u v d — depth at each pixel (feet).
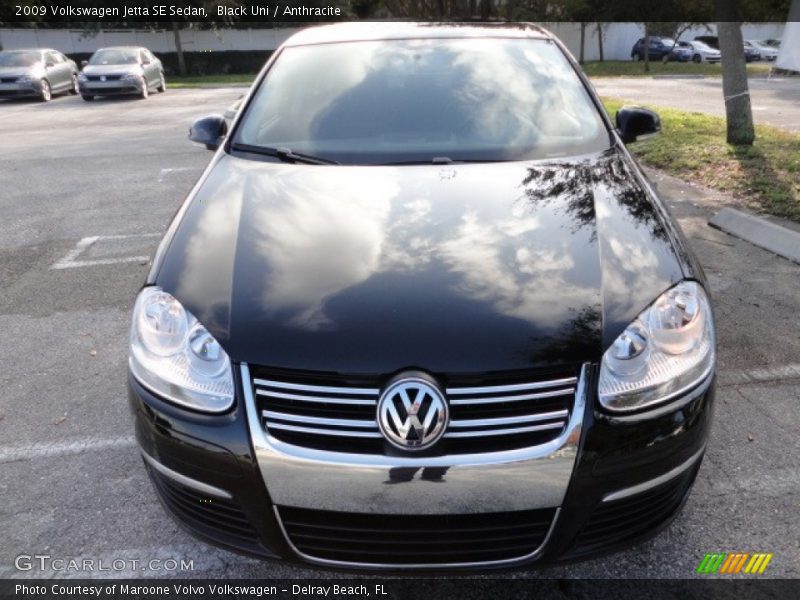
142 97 58.13
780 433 9.25
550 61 10.93
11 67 57.36
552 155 9.14
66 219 19.99
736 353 11.24
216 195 8.32
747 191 19.42
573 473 5.82
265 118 10.14
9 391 10.82
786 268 14.52
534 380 5.86
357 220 7.52
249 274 6.77
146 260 16.31
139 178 25.07
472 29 11.73
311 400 5.88
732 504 8.00
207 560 7.46
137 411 6.56
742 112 24.57
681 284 6.68
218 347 6.15
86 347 12.21
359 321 6.14
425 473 5.70
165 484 6.70
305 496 5.91
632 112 10.84
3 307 13.93
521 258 6.82
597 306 6.26
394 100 10.14
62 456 9.20
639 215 7.62
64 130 39.27
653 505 6.34
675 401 6.13
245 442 5.94
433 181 8.38
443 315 6.15
